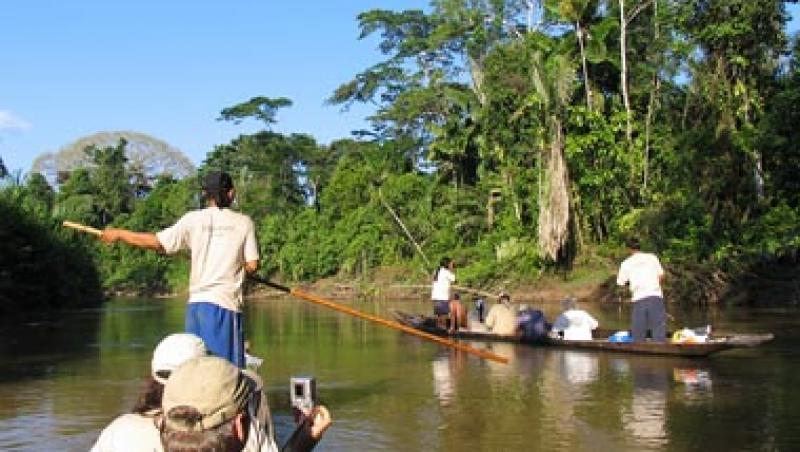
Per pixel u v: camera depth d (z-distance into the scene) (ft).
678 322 54.85
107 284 172.35
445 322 49.78
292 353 40.29
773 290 73.05
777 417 22.61
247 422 8.39
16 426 22.98
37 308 91.97
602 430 21.36
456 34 130.21
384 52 158.40
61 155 257.34
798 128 78.13
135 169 223.71
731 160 78.64
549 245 87.51
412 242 120.57
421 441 20.52
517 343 42.91
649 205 84.02
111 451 8.77
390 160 143.84
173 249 17.60
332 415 23.88
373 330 54.19
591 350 38.42
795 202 79.46
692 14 83.97
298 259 143.13
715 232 78.38
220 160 186.50
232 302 17.40
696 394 26.25
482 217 112.16
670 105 90.79
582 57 91.20
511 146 103.81
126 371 34.27
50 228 101.04
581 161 89.10
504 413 23.81
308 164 180.86
